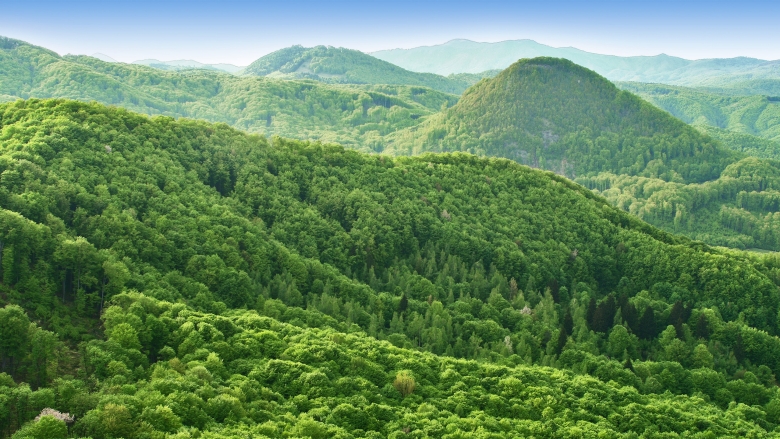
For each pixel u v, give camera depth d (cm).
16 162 17938
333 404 11944
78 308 13938
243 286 17188
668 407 14375
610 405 14200
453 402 13138
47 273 14238
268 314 16338
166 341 13125
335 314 17612
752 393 16650
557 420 13125
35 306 13500
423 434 11331
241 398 11250
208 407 10538
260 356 13300
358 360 13700
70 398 9862
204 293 16050
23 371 11100
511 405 13638
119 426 9200
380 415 11950
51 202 16850
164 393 10575
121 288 14488
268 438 9950
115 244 16375
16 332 11225
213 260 17462
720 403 16475
